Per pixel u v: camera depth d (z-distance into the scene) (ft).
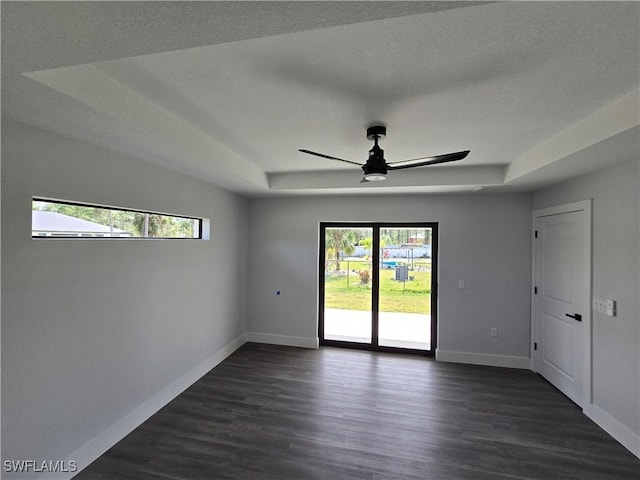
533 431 8.64
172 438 8.21
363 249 15.30
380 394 10.64
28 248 6.02
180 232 11.05
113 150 7.66
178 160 8.53
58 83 4.66
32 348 6.11
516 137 8.24
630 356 7.90
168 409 9.61
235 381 11.52
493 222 13.42
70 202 6.89
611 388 8.52
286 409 9.64
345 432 8.50
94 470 7.06
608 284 8.67
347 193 13.85
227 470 7.10
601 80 5.33
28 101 5.00
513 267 13.21
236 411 9.50
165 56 4.79
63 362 6.71
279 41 4.34
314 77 5.37
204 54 4.72
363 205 14.79
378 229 15.06
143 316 9.02
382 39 4.27
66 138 6.67
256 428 8.66
